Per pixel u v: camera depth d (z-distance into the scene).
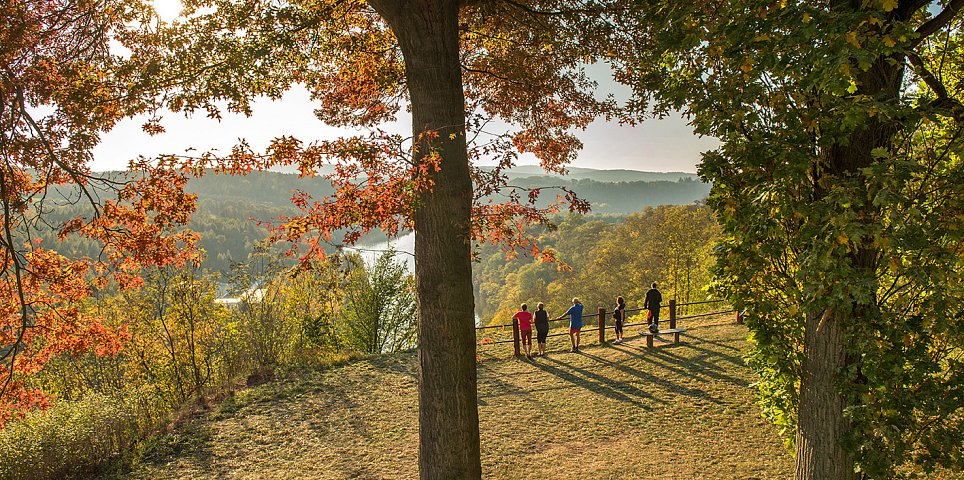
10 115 5.66
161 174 5.61
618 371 12.40
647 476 7.73
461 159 5.96
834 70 3.44
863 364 4.26
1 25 5.50
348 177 5.51
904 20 4.35
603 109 8.68
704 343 13.91
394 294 18.12
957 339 4.29
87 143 6.14
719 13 4.48
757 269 4.69
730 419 9.41
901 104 3.75
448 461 5.94
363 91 8.84
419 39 5.85
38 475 8.34
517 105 8.81
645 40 6.98
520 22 7.83
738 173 4.62
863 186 3.93
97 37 6.24
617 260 53.25
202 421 10.60
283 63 7.23
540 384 11.98
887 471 4.41
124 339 8.45
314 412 10.98
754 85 4.10
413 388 12.21
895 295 4.88
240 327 15.86
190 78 6.22
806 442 4.93
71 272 7.66
